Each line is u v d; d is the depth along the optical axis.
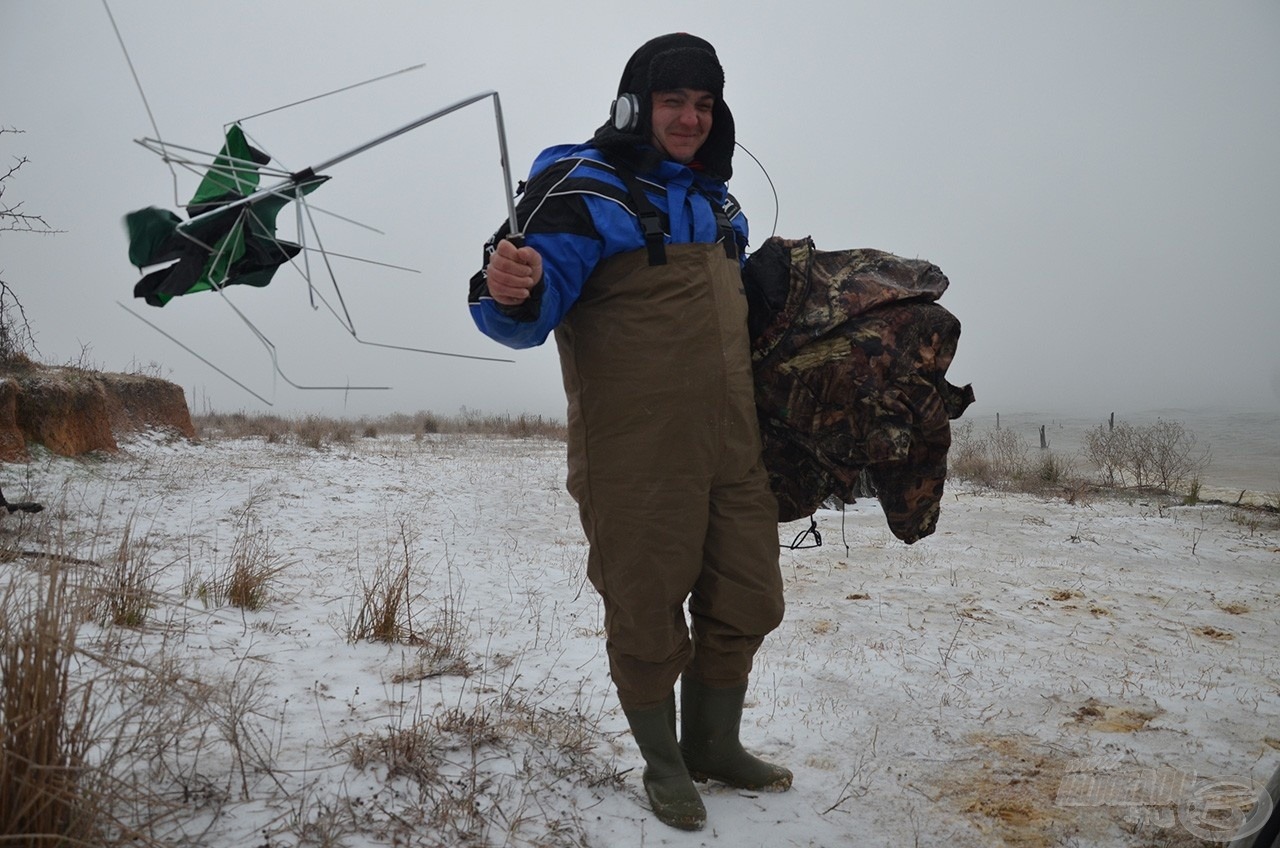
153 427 13.84
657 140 2.57
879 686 4.21
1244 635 5.51
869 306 2.71
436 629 4.76
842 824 2.79
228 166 1.89
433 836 2.41
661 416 2.44
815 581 6.84
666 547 2.48
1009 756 3.41
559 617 5.45
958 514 10.68
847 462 2.70
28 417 10.27
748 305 2.74
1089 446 15.78
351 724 3.14
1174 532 9.64
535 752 3.01
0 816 1.97
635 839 2.57
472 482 12.92
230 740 2.62
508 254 2.15
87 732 2.20
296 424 23.34
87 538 6.49
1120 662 4.79
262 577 5.22
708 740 2.87
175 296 1.85
